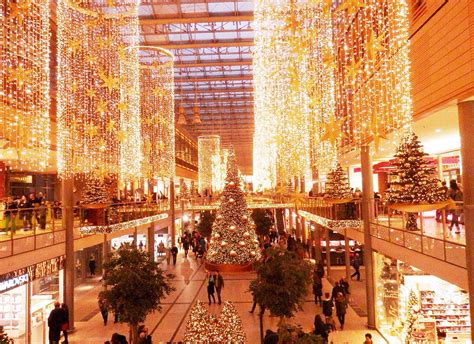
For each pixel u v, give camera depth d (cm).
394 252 1110
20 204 1395
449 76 811
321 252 2455
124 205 1792
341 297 1327
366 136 1298
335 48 1314
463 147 790
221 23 2948
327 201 1531
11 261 987
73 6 1385
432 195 750
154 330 1320
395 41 1050
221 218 2194
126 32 1565
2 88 979
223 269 2156
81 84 1448
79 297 1873
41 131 1154
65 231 1362
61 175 1405
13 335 1055
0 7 929
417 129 1327
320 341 623
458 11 770
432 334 984
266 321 1392
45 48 1120
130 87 1811
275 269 1106
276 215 4331
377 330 1298
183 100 4862
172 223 3184
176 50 3450
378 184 2564
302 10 1128
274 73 1424
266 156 2438
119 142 1739
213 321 891
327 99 1245
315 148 1683
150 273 1058
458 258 758
